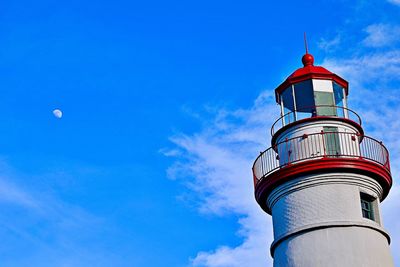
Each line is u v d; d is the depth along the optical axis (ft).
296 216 82.89
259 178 88.48
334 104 90.89
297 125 87.51
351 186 83.20
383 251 81.15
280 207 85.35
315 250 80.02
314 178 83.15
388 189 87.20
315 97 90.22
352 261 78.43
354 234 80.07
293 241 82.17
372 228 81.66
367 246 79.77
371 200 85.10
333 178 82.94
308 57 94.94
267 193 87.61
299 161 84.28
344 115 89.81
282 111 93.20
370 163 83.71
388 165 86.33
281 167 85.15
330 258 78.84
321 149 84.38
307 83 91.61
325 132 84.33
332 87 91.81
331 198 82.02
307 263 79.77
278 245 84.33
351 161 82.94
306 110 90.02
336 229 80.48
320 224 80.74
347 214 81.10
